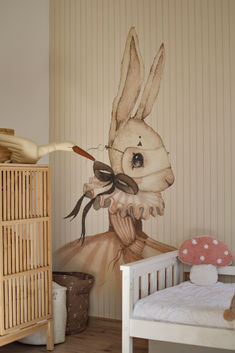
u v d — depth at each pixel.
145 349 3.19
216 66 3.34
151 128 3.57
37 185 3.11
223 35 3.32
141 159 3.60
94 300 3.74
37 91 3.94
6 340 2.80
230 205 3.28
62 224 3.90
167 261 3.19
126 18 3.68
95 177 3.78
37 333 3.20
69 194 3.89
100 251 3.74
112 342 3.29
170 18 3.50
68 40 3.92
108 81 3.75
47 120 3.97
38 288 3.05
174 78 3.49
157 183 3.54
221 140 3.32
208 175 3.36
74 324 3.45
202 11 3.39
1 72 3.79
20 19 3.92
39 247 3.08
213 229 3.34
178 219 3.46
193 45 3.42
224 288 3.01
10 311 2.83
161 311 2.56
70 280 3.52
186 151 3.44
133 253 3.61
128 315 2.62
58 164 3.93
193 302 2.65
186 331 2.47
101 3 3.78
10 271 2.85
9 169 2.85
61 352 3.08
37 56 3.94
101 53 3.78
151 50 3.58
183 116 3.45
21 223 2.93
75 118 3.88
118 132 3.70
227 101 3.30
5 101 3.80
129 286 2.62
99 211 3.75
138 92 3.63
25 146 2.96
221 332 2.39
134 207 3.62
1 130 3.08
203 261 3.20
